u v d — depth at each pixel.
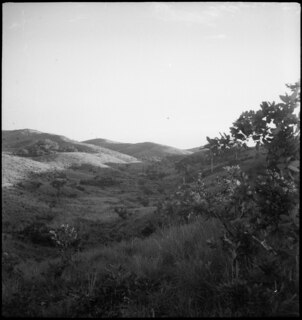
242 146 4.15
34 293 4.61
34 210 29.55
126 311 3.67
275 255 3.57
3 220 22.61
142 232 14.02
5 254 8.61
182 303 3.70
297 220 3.39
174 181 61.06
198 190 4.34
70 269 6.28
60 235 8.01
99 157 105.75
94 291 4.03
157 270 4.78
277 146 3.77
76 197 46.94
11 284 5.40
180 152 168.50
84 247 12.73
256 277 3.55
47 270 6.19
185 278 4.12
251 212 3.89
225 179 4.17
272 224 3.63
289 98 3.77
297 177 3.46
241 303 3.25
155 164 107.38
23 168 58.88
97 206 39.94
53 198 41.16
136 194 56.31
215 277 3.97
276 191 3.53
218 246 4.54
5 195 32.06
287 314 3.10
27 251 14.47
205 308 3.54
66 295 4.35
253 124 3.94
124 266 5.19
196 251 4.90
